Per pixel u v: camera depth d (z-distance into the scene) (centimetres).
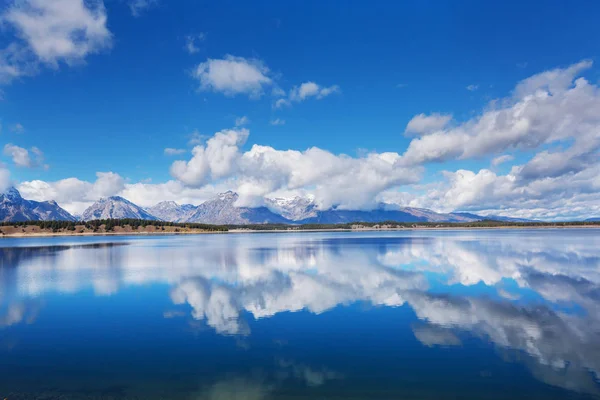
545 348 2405
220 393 1888
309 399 1819
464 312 3297
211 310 3488
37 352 2477
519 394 1838
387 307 3503
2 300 4038
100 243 15862
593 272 5503
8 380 2072
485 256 7962
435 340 2580
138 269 6494
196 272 6019
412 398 1814
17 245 14400
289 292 4275
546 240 13862
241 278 5322
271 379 2027
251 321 3108
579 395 1822
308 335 2723
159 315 3338
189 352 2436
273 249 11219
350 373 2080
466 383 1948
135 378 2073
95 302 3897
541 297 3853
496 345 2469
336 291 4300
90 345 2597
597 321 2972
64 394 1911
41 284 4997
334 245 12912
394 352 2372
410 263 6881
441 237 18812
